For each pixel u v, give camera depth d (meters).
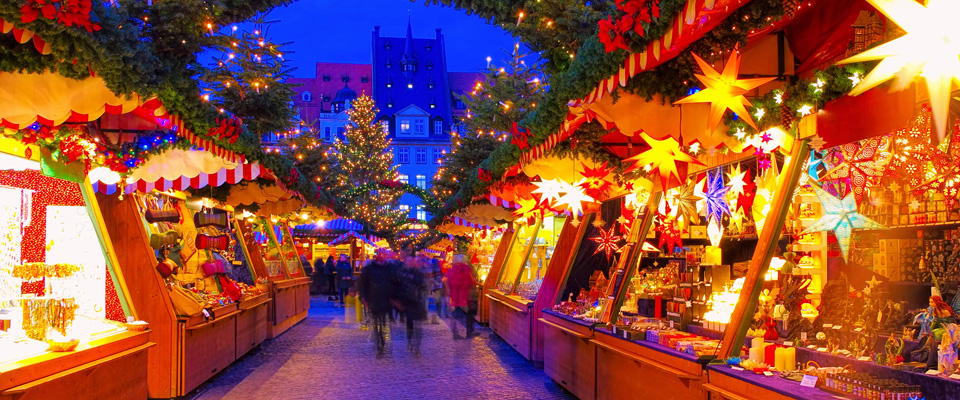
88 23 3.61
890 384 3.27
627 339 5.95
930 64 1.89
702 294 6.17
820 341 4.43
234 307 10.06
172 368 7.57
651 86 4.49
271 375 9.34
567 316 8.09
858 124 3.66
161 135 6.81
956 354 3.32
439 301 18.03
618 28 3.65
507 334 12.45
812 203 5.03
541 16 5.63
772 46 4.74
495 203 11.38
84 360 5.32
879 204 4.30
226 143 7.12
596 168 6.62
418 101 72.44
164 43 4.88
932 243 3.98
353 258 30.14
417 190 21.41
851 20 4.17
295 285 16.69
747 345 4.95
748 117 3.99
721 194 5.59
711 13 3.23
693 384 4.57
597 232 9.42
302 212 17.92
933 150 3.67
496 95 12.93
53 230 6.74
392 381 8.85
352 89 73.81
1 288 6.06
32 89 4.55
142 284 7.61
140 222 7.70
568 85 4.80
